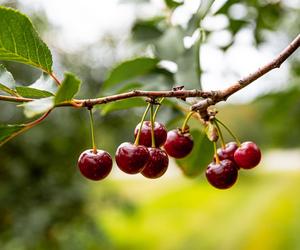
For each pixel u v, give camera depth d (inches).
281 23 37.5
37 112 15.1
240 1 28.8
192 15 23.3
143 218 104.3
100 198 54.9
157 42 24.0
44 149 50.4
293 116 41.5
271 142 48.4
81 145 54.7
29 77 49.3
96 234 53.5
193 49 23.4
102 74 57.4
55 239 50.3
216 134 19.6
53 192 48.8
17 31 17.3
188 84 23.2
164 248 87.0
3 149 48.3
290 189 137.8
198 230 98.2
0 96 17.1
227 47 31.2
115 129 60.6
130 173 18.3
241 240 89.2
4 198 46.4
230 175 19.6
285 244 81.0
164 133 19.1
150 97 17.6
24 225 45.4
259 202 124.0
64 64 57.1
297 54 40.6
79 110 54.2
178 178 183.5
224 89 18.3
